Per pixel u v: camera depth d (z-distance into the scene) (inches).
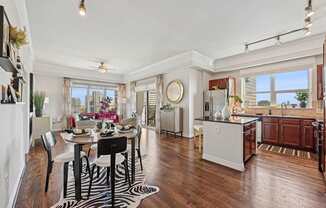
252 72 227.8
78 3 108.0
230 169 121.6
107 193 89.5
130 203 80.1
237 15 123.0
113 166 79.7
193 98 237.6
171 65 240.2
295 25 139.3
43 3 107.4
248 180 103.8
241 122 123.1
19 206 77.3
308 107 188.2
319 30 148.0
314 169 120.6
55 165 127.5
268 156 150.3
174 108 241.8
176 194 88.0
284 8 113.7
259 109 225.8
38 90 267.9
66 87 288.8
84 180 104.9
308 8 102.0
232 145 125.3
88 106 322.3
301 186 95.8
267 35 159.6
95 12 118.2
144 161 138.1
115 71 327.6
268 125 195.6
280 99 211.8
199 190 92.0
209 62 245.3
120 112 355.3
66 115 286.2
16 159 92.0
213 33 154.6
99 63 264.7
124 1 105.7
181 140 215.9
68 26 139.6
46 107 274.4
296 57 181.0
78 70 298.8
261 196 85.8
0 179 63.1
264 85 225.6
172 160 140.8
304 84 192.7
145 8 113.5
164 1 105.9
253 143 150.2
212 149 138.6
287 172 115.6
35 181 101.5
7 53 62.3
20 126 107.4
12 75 97.0
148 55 224.2
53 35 157.8
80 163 84.6
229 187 95.2
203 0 104.9
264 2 106.9
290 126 179.6
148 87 307.7
